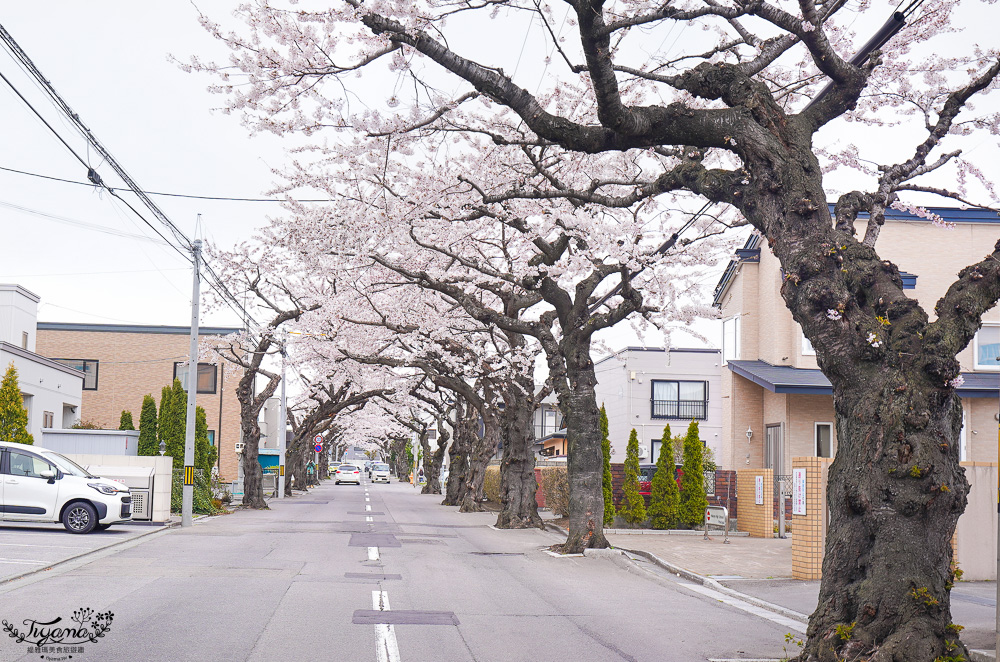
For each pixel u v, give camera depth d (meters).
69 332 51.50
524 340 26.50
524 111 9.83
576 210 16.83
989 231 25.39
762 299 28.23
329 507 35.66
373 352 32.53
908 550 7.12
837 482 7.64
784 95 13.46
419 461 75.81
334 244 18.28
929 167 9.81
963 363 25.44
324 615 10.05
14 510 19.22
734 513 25.58
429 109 12.43
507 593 12.50
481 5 10.13
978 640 9.19
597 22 8.36
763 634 9.74
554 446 53.88
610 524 24.14
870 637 7.02
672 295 20.30
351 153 15.26
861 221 25.39
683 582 14.34
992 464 14.64
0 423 25.09
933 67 11.39
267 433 64.44
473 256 21.23
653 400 39.81
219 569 13.96
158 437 28.75
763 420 28.03
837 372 7.74
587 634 9.48
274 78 11.09
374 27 9.97
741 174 8.97
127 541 18.39
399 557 16.62
